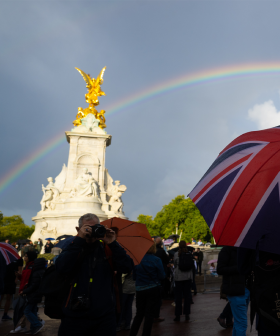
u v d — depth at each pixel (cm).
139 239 775
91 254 507
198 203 434
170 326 1098
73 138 5831
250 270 494
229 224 401
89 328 477
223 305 1572
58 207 5331
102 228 482
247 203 404
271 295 440
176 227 8938
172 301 1802
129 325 1077
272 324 434
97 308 479
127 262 520
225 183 430
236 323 718
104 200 5531
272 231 390
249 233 392
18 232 11850
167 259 1317
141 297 860
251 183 414
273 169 415
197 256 2706
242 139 484
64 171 6062
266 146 441
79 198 4981
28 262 1101
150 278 857
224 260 736
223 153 484
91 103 6519
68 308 480
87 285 489
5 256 992
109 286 508
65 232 4797
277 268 451
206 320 1187
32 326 1040
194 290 2031
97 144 5872
